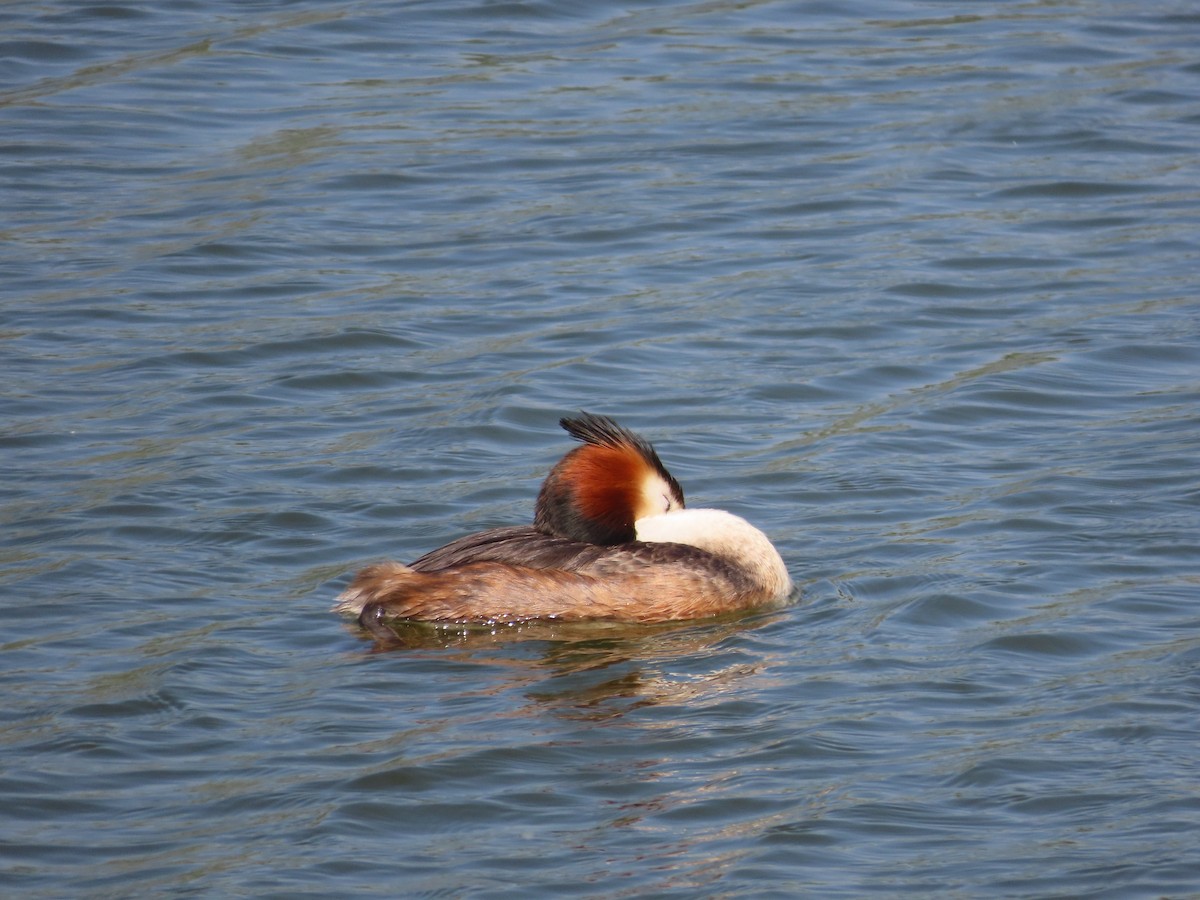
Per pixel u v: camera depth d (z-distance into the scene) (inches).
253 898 335.0
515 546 493.4
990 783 378.9
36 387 644.1
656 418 626.2
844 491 565.0
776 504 556.4
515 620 477.1
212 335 699.4
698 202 853.8
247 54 1046.4
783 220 832.3
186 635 456.4
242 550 517.7
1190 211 834.2
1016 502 548.1
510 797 375.6
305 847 354.0
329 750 394.3
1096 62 1037.8
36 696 417.1
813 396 647.1
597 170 891.4
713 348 691.4
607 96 991.0
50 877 342.0
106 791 374.3
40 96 975.6
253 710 415.2
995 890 339.0
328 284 757.9
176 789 376.2
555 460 592.7
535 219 834.2
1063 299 739.4
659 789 379.2
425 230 821.2
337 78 1015.6
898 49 1067.9
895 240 807.7
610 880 343.6
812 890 339.9
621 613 482.9
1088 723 406.0
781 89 1000.2
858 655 449.7
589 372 666.8
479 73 1023.6
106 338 695.7
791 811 369.1
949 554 511.5
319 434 610.9
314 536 530.3
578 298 743.7
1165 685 423.2
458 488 567.2
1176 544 511.8
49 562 500.7
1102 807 368.2
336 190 863.7
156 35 1077.8
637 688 433.4
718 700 424.5
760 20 1120.8
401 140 925.8
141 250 787.4
